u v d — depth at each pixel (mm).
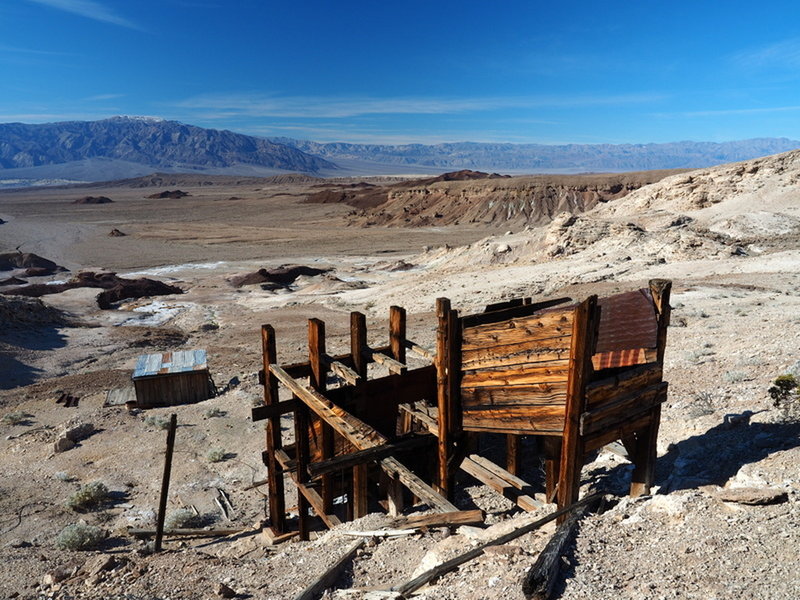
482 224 145625
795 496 6199
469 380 8492
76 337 40188
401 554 7730
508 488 9070
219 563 9359
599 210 82938
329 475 10680
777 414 9008
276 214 181625
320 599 6879
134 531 12609
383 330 36906
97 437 20047
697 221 59281
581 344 6781
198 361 26625
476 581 5934
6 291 64250
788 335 16078
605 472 9453
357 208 184250
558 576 5512
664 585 5141
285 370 10711
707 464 8039
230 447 18688
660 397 7652
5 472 17547
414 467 11148
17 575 9969
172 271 82625
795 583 4801
